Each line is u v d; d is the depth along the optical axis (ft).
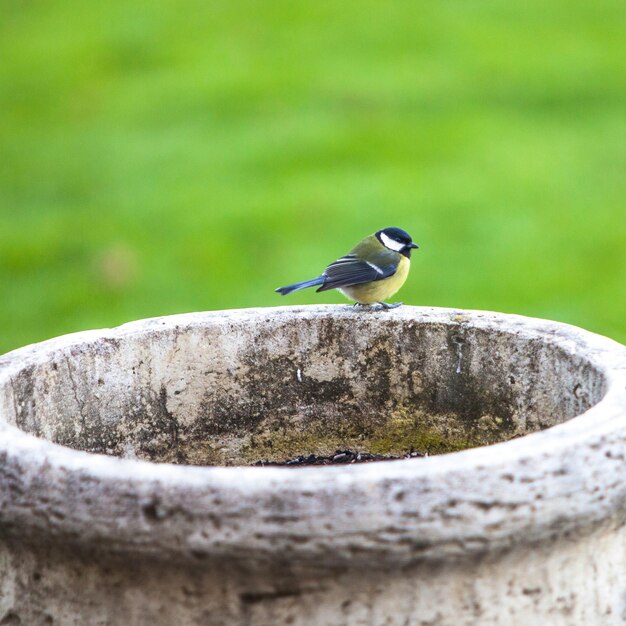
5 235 69.67
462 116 86.43
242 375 22.91
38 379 19.30
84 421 20.57
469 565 14.16
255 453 23.34
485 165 76.33
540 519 14.03
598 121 85.15
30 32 124.36
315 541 13.46
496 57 100.94
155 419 21.99
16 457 14.76
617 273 59.82
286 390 23.26
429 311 22.77
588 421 15.25
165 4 128.77
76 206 74.28
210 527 13.57
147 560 14.10
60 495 14.19
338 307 23.52
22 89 103.04
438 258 62.69
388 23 113.19
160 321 22.21
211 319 22.56
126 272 62.13
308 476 13.60
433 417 22.76
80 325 56.44
